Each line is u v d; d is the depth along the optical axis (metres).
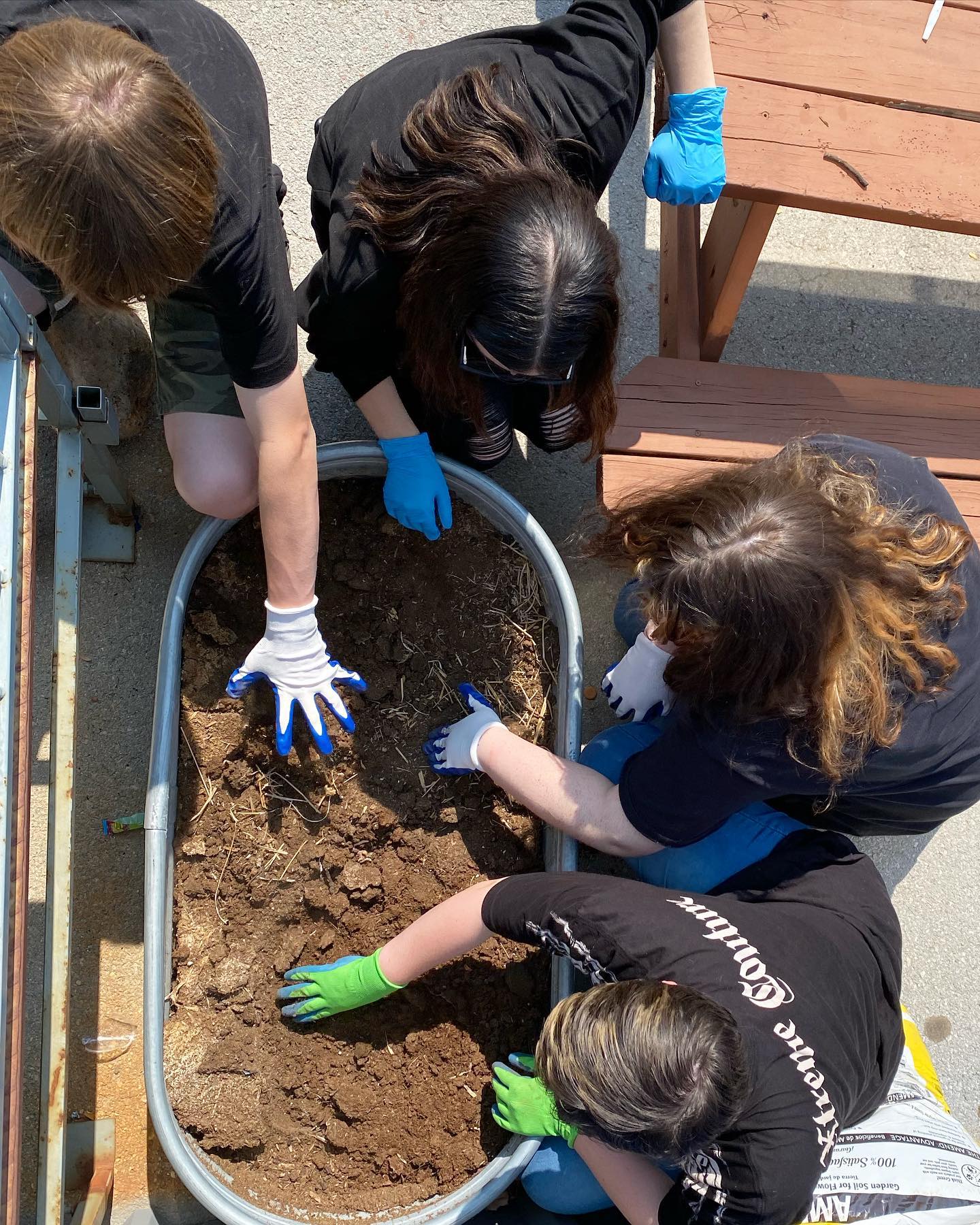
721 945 1.18
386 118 1.19
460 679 1.68
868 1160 1.36
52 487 1.75
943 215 1.46
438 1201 1.40
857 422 1.72
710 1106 1.01
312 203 1.33
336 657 1.65
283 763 1.59
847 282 2.15
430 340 1.13
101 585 1.76
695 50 1.35
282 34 1.99
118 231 0.81
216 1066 1.47
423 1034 1.56
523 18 2.10
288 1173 1.48
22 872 1.01
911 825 1.54
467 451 1.67
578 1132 1.27
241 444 1.45
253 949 1.55
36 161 0.77
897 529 1.11
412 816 1.62
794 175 1.43
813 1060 1.12
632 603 1.74
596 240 1.02
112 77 0.78
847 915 1.31
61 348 1.65
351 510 1.66
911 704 1.20
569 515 1.94
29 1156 1.56
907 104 1.48
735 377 1.72
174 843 1.52
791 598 0.97
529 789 1.45
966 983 1.90
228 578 1.59
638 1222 1.29
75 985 1.63
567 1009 1.11
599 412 1.27
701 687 1.09
